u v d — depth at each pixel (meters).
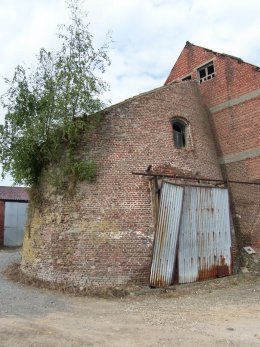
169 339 7.63
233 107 18.31
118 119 15.15
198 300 11.77
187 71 21.52
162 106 16.14
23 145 14.30
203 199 15.04
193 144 16.47
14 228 31.95
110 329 8.41
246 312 9.97
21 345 7.19
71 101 14.29
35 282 13.98
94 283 13.15
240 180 17.50
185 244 14.23
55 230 14.29
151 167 14.80
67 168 14.54
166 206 14.00
